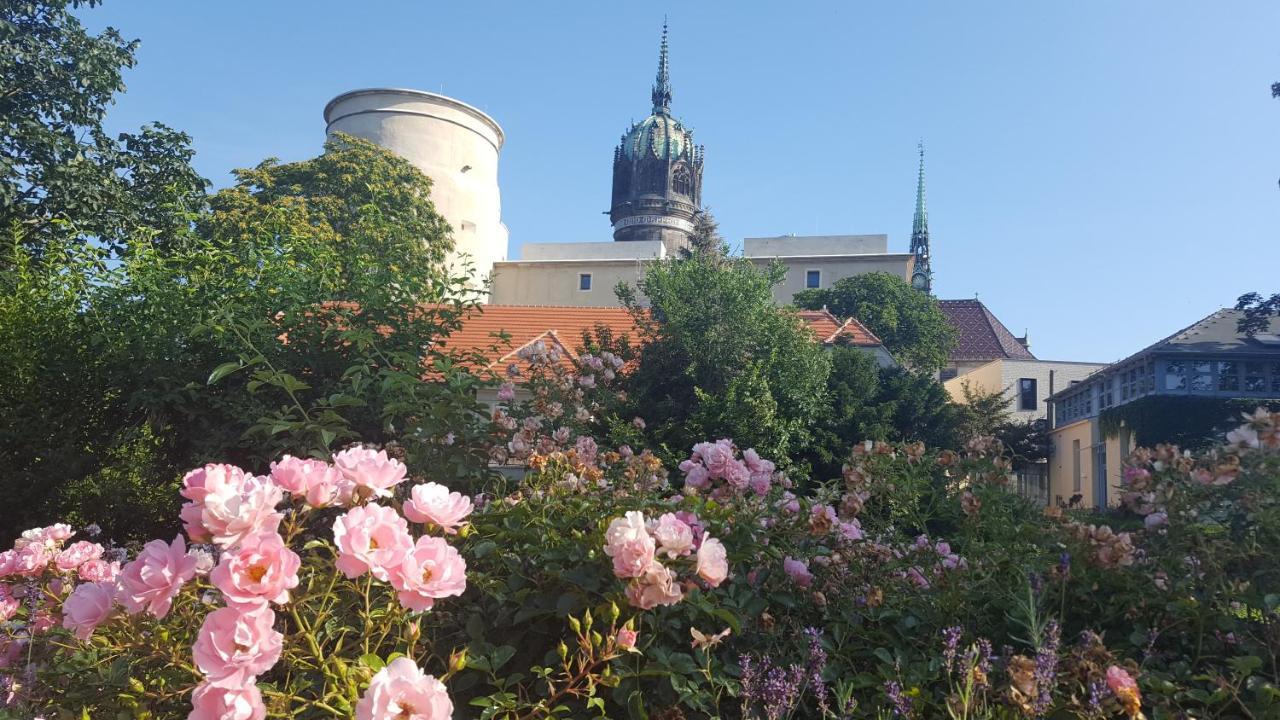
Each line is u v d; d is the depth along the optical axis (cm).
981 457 386
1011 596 300
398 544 217
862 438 1742
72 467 1073
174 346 970
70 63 2159
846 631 324
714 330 1589
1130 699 228
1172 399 3600
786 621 331
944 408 2178
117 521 1132
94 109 2192
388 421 594
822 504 394
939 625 321
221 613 195
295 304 927
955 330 6062
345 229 3638
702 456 419
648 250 6625
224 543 202
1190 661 301
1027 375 5809
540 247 6769
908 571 364
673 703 282
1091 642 264
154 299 1012
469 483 551
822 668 288
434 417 553
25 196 2056
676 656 276
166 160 2300
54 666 273
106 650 252
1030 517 366
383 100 5828
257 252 1037
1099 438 4175
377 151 4038
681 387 1595
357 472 253
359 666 219
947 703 244
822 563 356
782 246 6769
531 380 747
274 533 200
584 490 389
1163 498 337
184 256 1070
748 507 390
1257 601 291
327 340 890
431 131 5869
